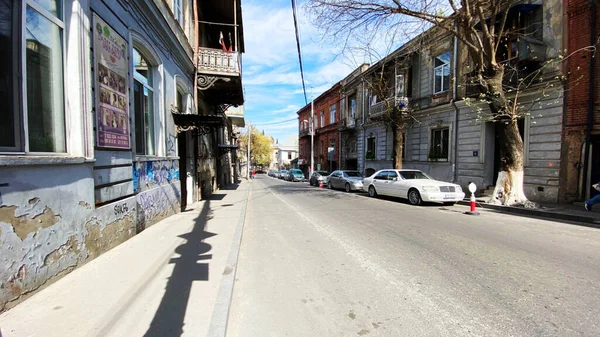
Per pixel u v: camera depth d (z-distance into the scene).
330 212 9.78
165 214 8.19
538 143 11.16
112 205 5.13
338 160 31.94
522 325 2.85
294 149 96.31
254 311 3.21
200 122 9.55
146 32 6.90
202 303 3.18
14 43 3.35
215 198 13.88
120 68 5.55
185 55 10.29
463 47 14.85
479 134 14.06
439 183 11.41
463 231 6.77
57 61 4.05
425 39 16.08
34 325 2.66
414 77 18.61
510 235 6.36
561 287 3.68
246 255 5.16
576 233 6.56
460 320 2.96
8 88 3.25
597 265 4.45
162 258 4.62
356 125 26.61
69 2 4.22
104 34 4.98
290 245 5.78
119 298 3.24
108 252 4.89
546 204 10.20
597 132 9.49
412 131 18.92
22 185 3.13
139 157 6.43
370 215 9.08
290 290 3.72
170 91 8.85
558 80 10.44
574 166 10.07
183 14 10.85
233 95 16.22
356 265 4.58
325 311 3.18
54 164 3.59
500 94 10.08
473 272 4.21
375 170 23.28
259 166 97.50
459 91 15.06
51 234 3.56
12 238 3.00
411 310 3.17
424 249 5.36
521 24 12.05
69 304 3.08
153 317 2.88
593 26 9.58
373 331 2.79
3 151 3.14
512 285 3.75
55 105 4.01
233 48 20.34
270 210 10.54
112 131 5.20
